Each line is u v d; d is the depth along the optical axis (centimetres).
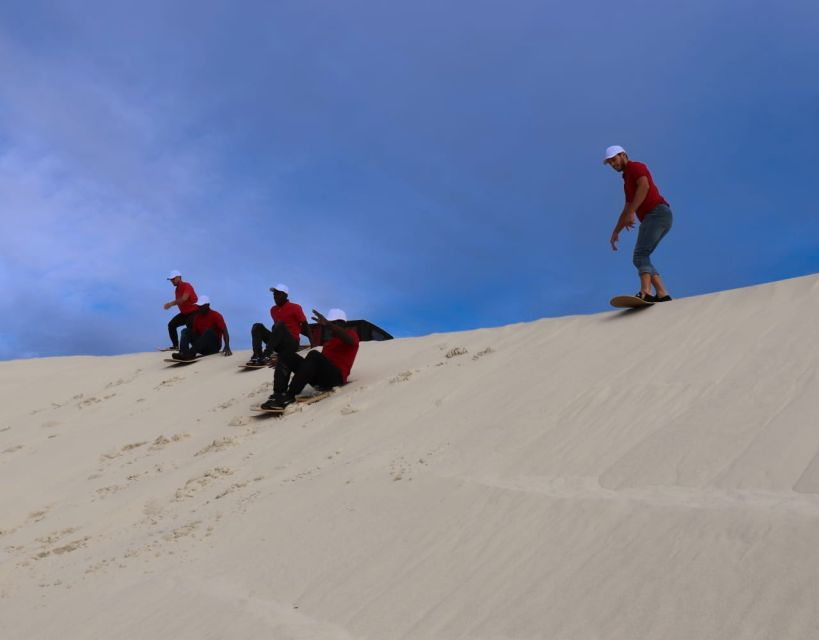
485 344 950
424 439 664
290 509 585
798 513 351
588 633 327
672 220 826
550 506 452
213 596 477
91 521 723
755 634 290
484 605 377
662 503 411
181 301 1545
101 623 482
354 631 392
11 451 1091
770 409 489
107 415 1191
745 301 721
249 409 1020
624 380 638
